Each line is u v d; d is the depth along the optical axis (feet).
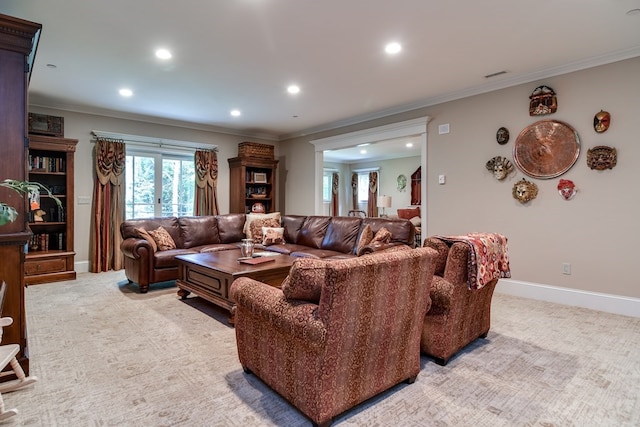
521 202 12.85
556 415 5.72
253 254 12.78
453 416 5.67
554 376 6.99
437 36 9.59
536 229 12.53
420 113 16.08
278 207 24.88
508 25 9.00
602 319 10.34
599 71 11.11
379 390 6.00
